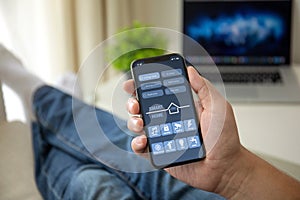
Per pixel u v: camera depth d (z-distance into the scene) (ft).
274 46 4.29
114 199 2.59
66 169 2.90
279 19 4.26
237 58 4.33
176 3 5.02
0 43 3.92
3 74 3.62
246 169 2.29
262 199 2.33
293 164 2.90
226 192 2.36
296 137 3.20
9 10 4.29
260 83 3.99
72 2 4.66
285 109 3.57
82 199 2.62
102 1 4.83
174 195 2.70
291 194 2.32
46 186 2.87
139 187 2.81
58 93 3.50
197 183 2.33
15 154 2.96
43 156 3.13
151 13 5.14
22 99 3.54
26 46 4.50
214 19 4.30
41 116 3.38
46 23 4.52
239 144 2.25
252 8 4.26
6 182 2.79
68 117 3.27
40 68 4.67
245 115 3.49
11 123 3.11
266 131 3.27
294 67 4.33
